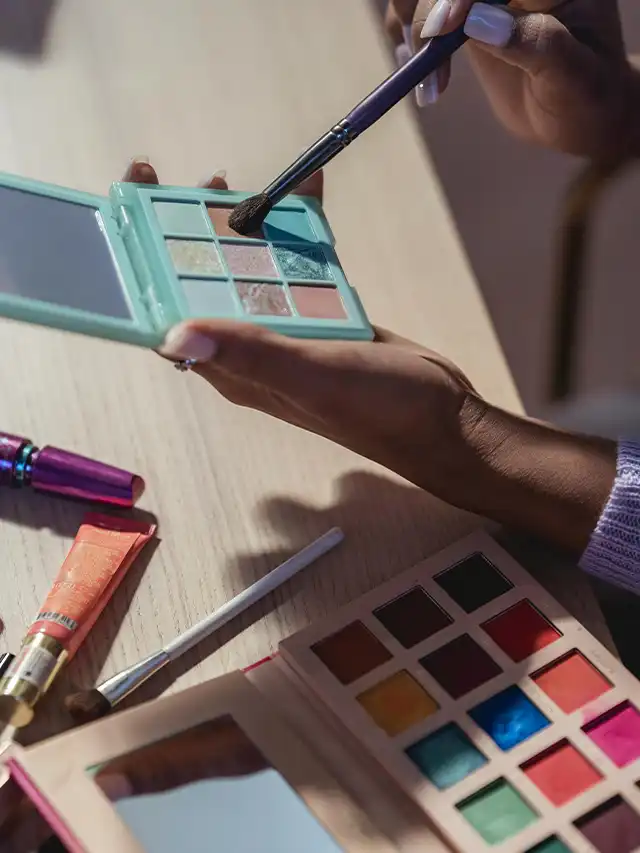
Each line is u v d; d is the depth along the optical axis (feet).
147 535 1.94
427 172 2.69
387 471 2.14
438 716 1.67
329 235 1.96
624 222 2.55
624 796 1.60
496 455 1.94
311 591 1.91
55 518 1.96
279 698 1.70
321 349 1.70
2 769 1.54
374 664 1.73
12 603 1.83
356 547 1.99
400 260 2.50
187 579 1.91
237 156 2.66
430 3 2.28
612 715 1.71
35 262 1.60
